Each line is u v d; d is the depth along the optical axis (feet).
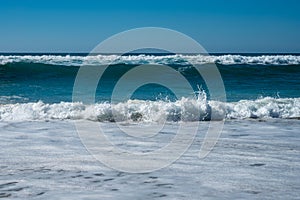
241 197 13.80
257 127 28.50
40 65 86.22
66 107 32.89
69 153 20.17
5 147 21.33
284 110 34.53
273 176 16.48
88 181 15.52
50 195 13.82
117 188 14.69
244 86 72.49
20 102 46.44
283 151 21.13
